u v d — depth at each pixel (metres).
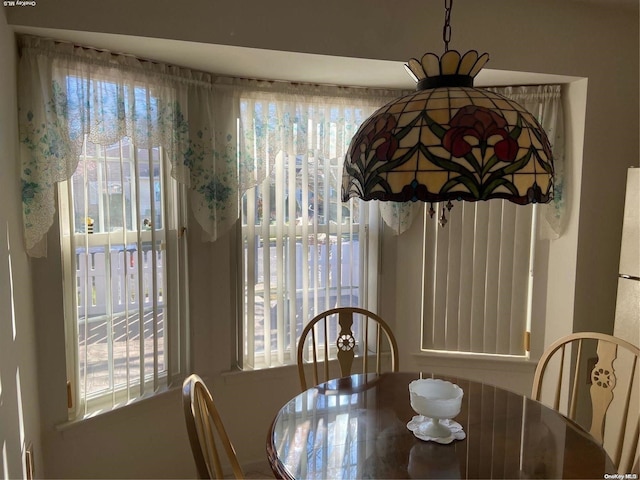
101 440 2.11
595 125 2.41
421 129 0.95
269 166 2.42
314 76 2.33
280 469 1.36
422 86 1.13
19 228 1.73
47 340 1.92
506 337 2.75
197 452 1.17
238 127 2.35
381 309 2.79
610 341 1.80
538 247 2.67
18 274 1.70
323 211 2.62
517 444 1.47
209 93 2.27
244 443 2.60
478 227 2.69
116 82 1.95
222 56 2.01
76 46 1.85
